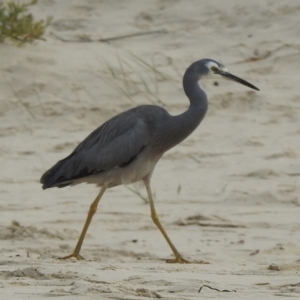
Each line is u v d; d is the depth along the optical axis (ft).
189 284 25.61
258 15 74.38
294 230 40.37
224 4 76.28
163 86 65.98
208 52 70.64
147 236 39.22
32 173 52.60
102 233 39.70
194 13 76.07
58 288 24.44
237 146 56.59
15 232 38.29
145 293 23.71
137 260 33.24
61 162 37.73
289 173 51.16
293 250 35.91
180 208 45.24
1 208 44.93
